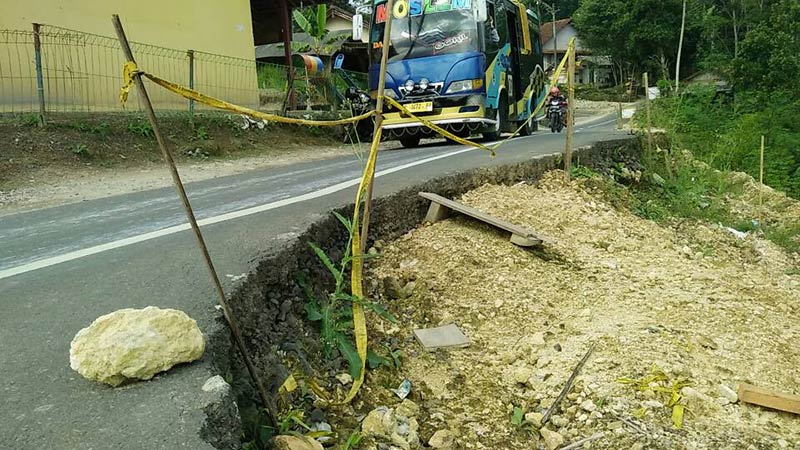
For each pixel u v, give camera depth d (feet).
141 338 7.45
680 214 31.30
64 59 35.83
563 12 236.43
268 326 10.73
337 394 10.46
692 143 54.75
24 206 22.61
